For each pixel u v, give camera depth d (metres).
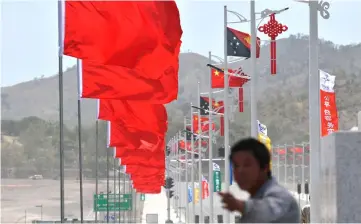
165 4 22.95
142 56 23.08
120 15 22.91
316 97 24.16
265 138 45.50
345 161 14.84
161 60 23.34
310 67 24.33
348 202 14.81
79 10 22.83
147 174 96.44
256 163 7.58
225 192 7.41
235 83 55.69
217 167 78.06
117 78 29.45
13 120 117.94
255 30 39.81
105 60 23.22
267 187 7.59
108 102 44.22
